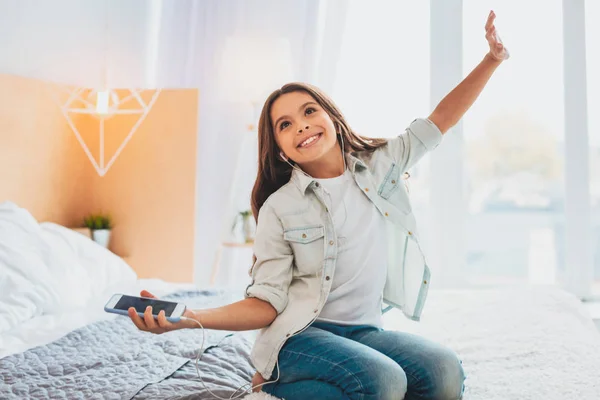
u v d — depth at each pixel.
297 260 1.10
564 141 2.32
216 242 2.43
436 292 1.90
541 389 1.05
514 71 2.40
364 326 1.09
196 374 1.09
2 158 2.03
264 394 0.97
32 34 2.18
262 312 1.01
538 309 1.61
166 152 2.38
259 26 2.37
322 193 1.11
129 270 2.03
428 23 2.37
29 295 1.49
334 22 2.32
